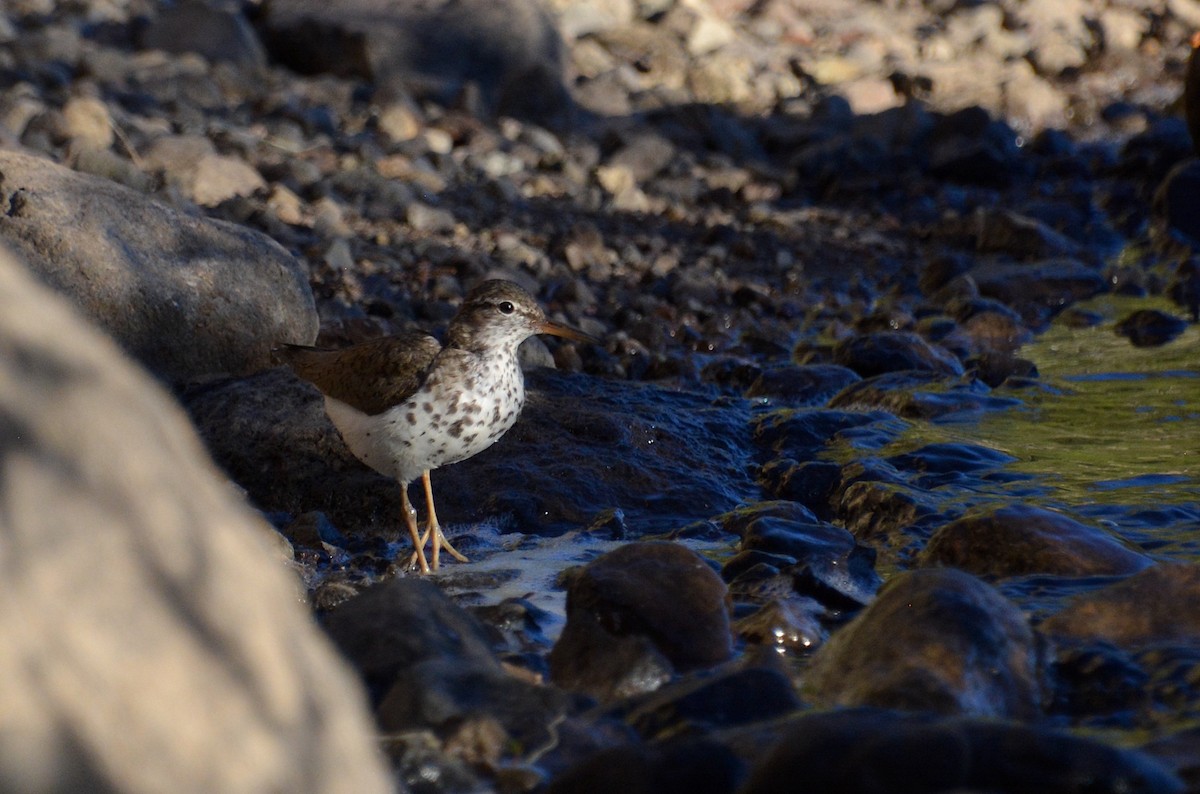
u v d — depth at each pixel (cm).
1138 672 709
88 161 1669
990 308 1689
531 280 1648
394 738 637
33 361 425
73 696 378
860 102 2705
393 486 1110
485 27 2436
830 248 2034
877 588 906
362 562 998
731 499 1138
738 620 836
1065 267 1856
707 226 2067
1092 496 1061
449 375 980
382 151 2095
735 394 1427
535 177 2094
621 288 1730
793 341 1639
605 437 1198
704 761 583
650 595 797
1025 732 553
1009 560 897
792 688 686
